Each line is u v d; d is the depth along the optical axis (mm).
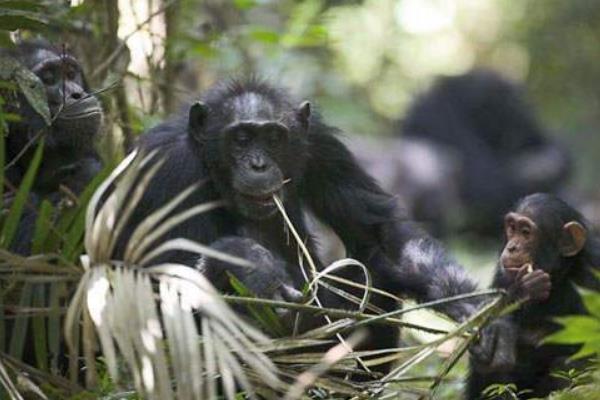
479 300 12656
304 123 13039
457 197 25031
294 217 13141
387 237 13602
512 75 29469
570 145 29031
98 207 11852
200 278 9164
